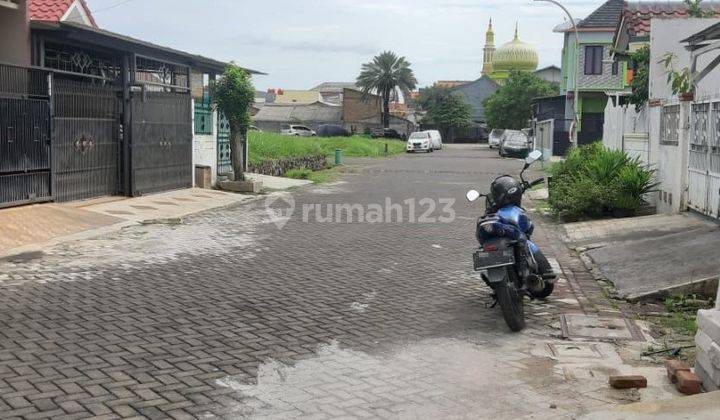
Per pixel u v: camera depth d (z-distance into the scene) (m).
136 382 5.28
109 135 15.67
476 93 89.75
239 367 5.69
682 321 7.22
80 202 14.55
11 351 5.90
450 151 56.12
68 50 15.40
